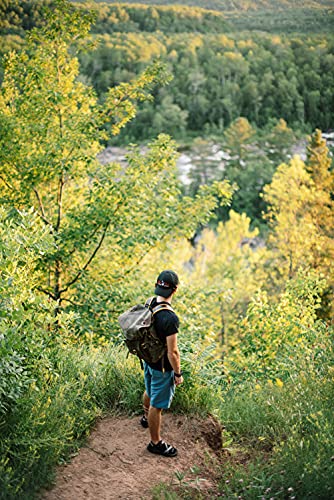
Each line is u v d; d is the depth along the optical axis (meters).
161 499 4.19
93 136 10.41
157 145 10.72
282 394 5.86
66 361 5.68
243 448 5.24
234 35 121.75
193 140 100.81
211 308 15.81
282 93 110.50
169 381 4.61
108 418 5.32
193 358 5.68
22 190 10.32
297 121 109.12
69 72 10.91
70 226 10.22
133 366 5.88
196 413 5.36
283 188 23.59
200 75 109.88
